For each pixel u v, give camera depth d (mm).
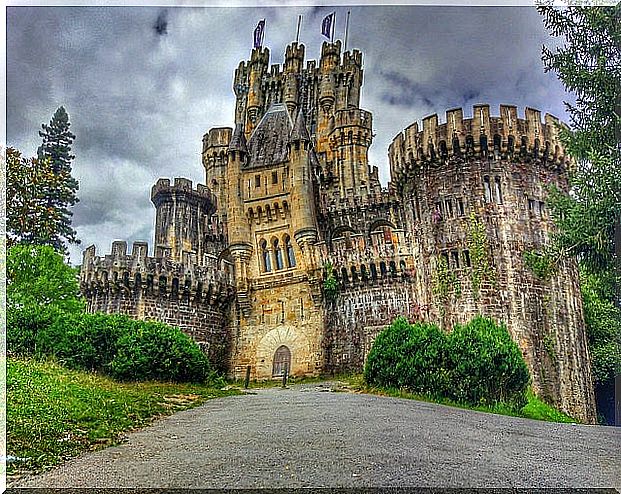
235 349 40656
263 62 58500
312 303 39406
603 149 21969
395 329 27125
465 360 23984
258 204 43094
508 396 24594
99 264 37969
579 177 22594
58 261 30766
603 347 33562
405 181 38438
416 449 12906
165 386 24781
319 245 39938
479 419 18531
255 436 14242
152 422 16734
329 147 51938
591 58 22359
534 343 31688
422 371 24516
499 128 34844
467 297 33031
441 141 35812
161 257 39750
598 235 21750
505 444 14203
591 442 15000
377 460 11852
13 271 29125
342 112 51312
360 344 36875
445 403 23031
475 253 33531
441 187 35688
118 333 25797
